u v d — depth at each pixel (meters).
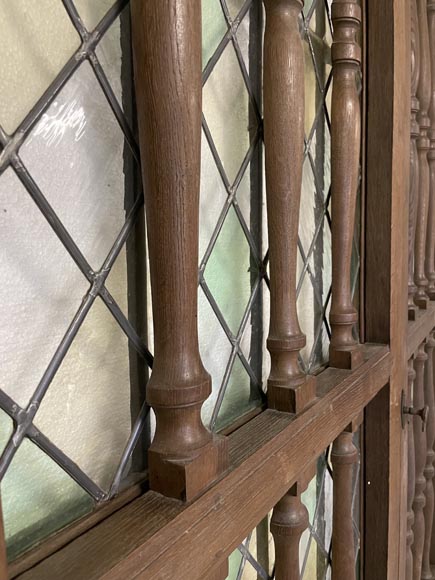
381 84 0.77
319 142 0.72
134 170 0.37
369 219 0.79
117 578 0.28
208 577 0.36
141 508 0.34
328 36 0.72
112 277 0.36
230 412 0.52
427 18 1.16
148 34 0.30
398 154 0.79
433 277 1.26
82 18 0.32
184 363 0.34
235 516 0.38
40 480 0.31
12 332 0.29
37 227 0.30
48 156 0.31
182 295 0.33
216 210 0.47
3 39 0.28
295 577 0.56
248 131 0.52
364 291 0.81
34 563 0.28
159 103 0.30
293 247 0.49
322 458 0.76
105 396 0.36
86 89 0.33
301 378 0.51
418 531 1.20
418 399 1.16
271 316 0.51
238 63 0.50
